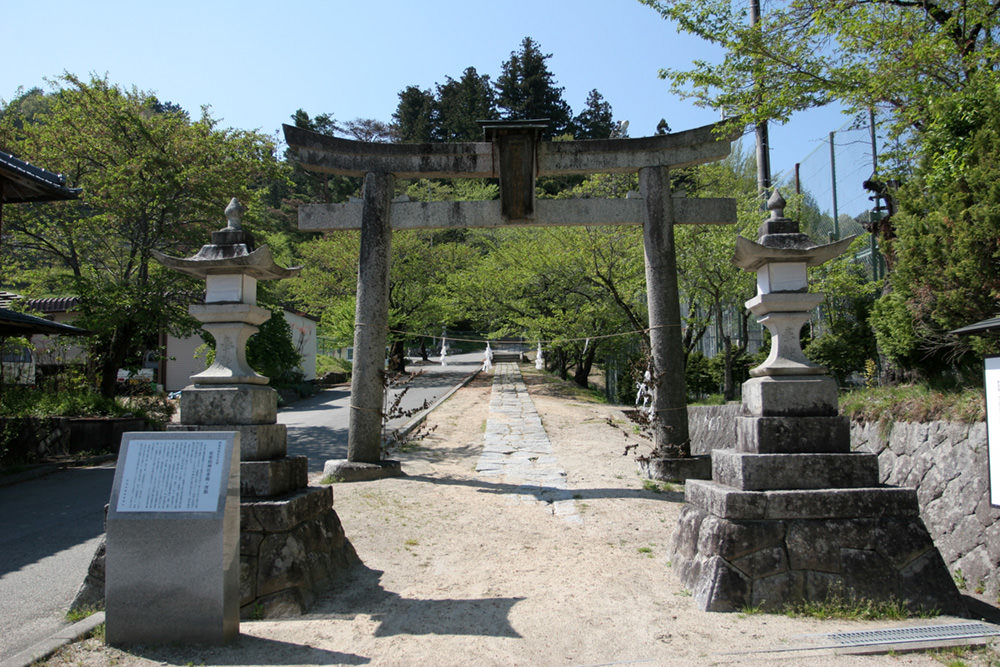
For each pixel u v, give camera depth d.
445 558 5.98
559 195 21.53
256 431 5.08
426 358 40.50
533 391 22.73
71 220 14.55
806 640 3.98
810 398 5.07
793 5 8.57
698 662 3.72
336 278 30.11
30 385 15.72
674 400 9.64
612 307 20.52
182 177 14.10
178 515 4.03
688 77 9.02
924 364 8.68
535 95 46.97
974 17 7.67
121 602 4.00
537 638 4.16
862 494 4.70
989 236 6.52
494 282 23.22
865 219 12.98
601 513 7.61
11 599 5.33
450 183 47.34
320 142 9.88
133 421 13.88
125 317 14.16
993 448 4.22
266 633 4.23
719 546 4.66
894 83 7.79
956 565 6.22
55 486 10.22
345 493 8.20
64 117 14.17
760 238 5.60
